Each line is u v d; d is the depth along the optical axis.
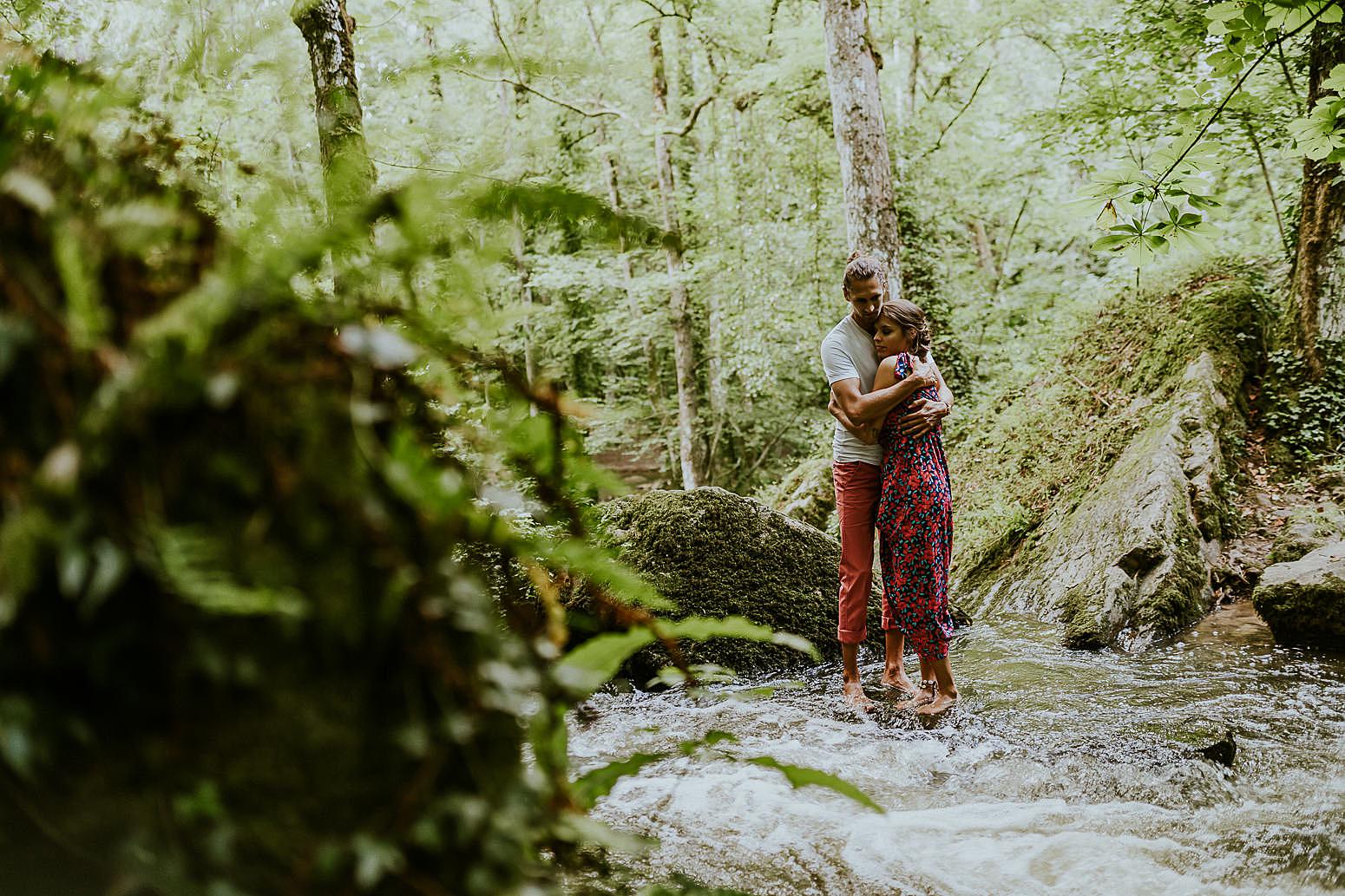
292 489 0.59
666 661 5.06
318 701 0.60
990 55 17.44
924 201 13.41
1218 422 7.23
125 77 0.76
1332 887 2.26
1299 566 5.39
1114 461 7.46
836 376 4.34
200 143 0.77
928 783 3.20
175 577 0.52
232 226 0.74
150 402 0.55
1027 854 2.51
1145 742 3.45
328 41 4.48
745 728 3.88
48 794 0.58
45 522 0.52
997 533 7.76
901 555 4.28
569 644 3.29
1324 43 7.10
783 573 5.65
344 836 0.60
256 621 0.58
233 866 0.59
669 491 5.82
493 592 0.80
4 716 0.54
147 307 0.60
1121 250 3.72
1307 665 4.72
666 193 15.58
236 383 0.57
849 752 3.53
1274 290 8.67
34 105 0.69
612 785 0.90
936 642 4.25
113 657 0.56
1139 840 2.60
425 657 0.62
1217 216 3.66
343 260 0.70
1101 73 11.00
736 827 2.66
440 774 0.64
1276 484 7.05
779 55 14.62
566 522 0.85
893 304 4.28
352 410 0.63
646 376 18.88
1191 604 5.83
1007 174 16.83
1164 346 8.23
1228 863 2.43
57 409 0.55
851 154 8.58
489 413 0.79
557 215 0.76
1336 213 7.65
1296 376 7.71
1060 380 9.28
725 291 15.12
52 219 0.59
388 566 0.61
